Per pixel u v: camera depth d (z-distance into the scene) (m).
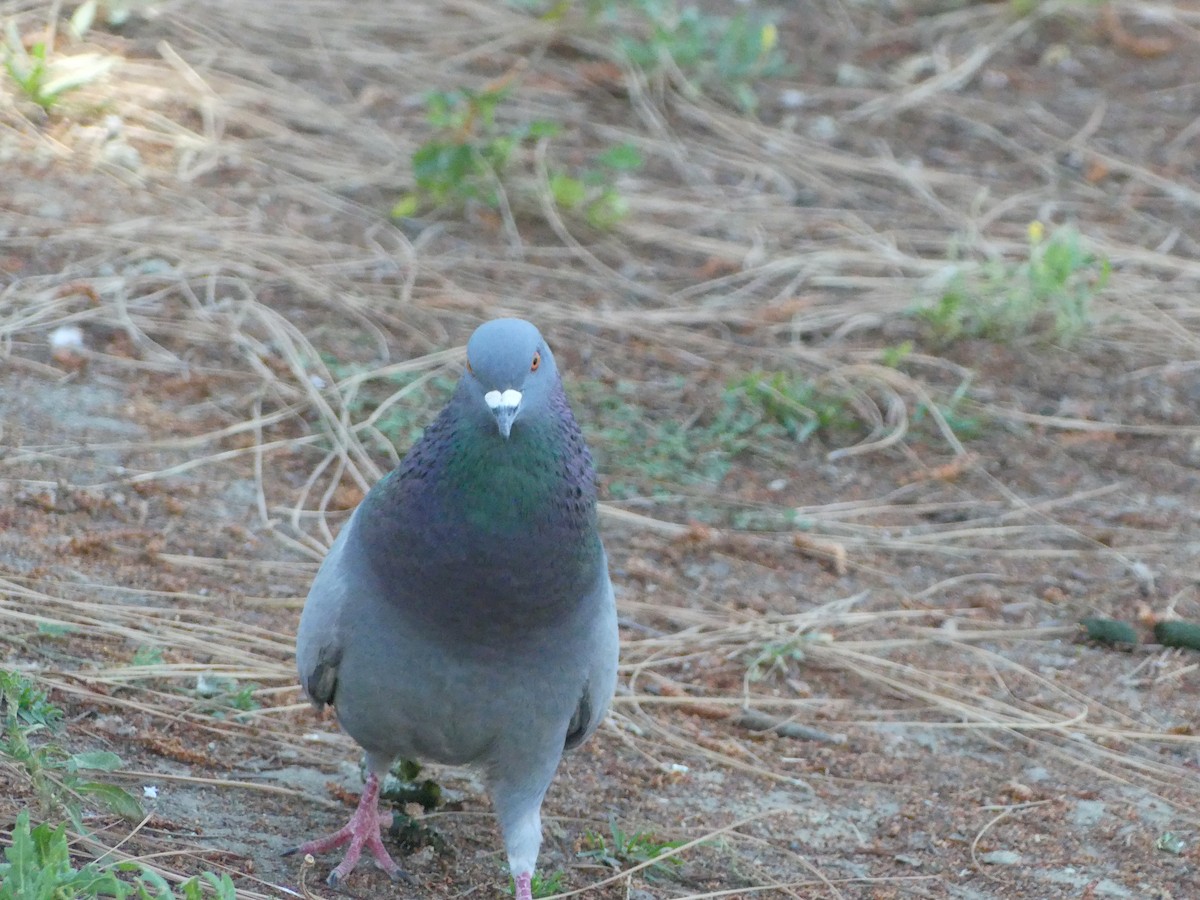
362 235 14.64
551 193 15.41
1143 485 12.66
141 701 8.56
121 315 12.52
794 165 17.05
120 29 16.94
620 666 9.84
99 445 11.12
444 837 8.06
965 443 13.04
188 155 15.14
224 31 17.45
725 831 8.33
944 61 19.38
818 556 11.41
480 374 6.60
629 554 11.12
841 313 14.54
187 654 9.12
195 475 11.09
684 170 16.67
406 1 18.94
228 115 15.85
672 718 9.49
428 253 14.60
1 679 7.69
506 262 14.70
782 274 15.19
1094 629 10.68
